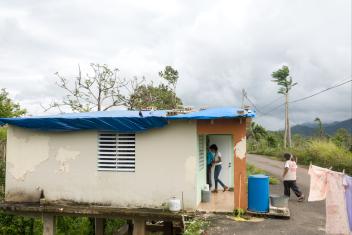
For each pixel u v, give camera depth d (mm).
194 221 9695
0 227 12516
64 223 14609
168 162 10867
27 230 12945
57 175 11492
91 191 11281
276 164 32000
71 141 11453
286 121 45281
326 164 25875
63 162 11477
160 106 25500
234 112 11125
